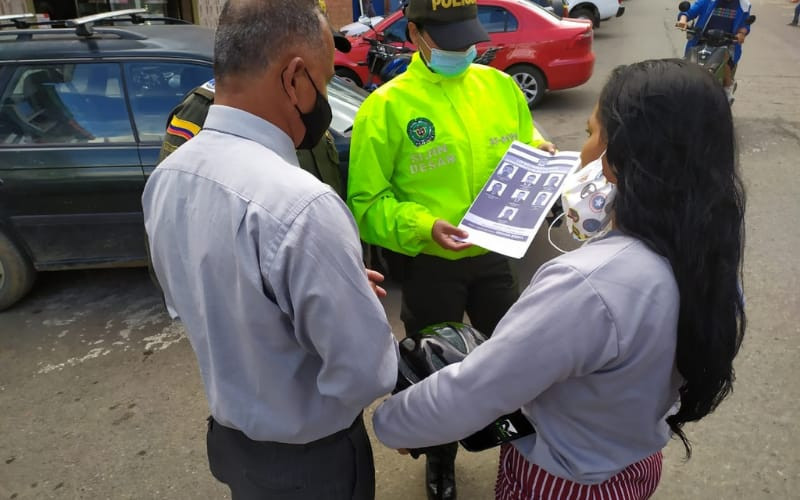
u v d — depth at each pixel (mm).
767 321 3420
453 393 1132
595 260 1014
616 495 1216
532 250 4281
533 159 1936
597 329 996
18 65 3590
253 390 1206
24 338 3609
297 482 1332
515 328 1053
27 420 2922
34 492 2506
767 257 4117
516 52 7762
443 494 2287
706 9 7086
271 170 1111
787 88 8719
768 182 5375
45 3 7938
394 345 1237
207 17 9781
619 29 14984
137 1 8867
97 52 3623
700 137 953
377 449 2682
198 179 1153
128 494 2486
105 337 3604
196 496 2471
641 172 980
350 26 8727
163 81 3652
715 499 2344
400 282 2174
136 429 2848
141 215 3688
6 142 3605
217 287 1144
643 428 1119
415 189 1968
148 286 4199
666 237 987
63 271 4453
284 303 1088
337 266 1085
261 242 1069
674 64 993
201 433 2816
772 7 19969
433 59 1868
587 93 8977
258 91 1149
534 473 1263
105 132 3637
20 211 3652
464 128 1951
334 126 3693
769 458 2518
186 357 3391
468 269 2094
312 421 1219
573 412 1132
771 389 2896
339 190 2135
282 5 1121
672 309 1005
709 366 1037
